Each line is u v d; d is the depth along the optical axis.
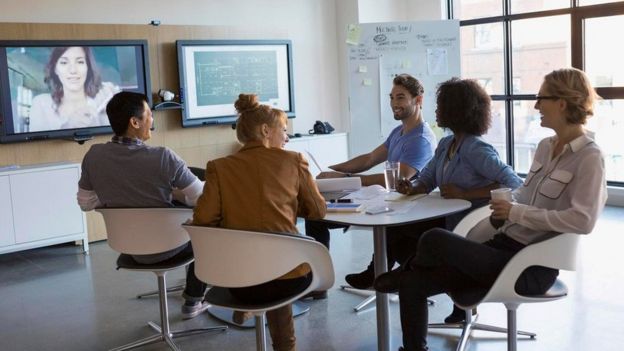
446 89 3.07
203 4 6.60
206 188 2.40
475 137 3.05
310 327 3.56
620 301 3.72
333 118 7.80
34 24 5.54
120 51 5.93
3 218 5.21
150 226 2.93
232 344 3.37
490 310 3.67
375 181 3.57
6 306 4.21
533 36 7.00
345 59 7.67
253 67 6.78
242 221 2.38
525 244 2.46
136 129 3.07
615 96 6.38
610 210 6.18
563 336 3.27
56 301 4.26
